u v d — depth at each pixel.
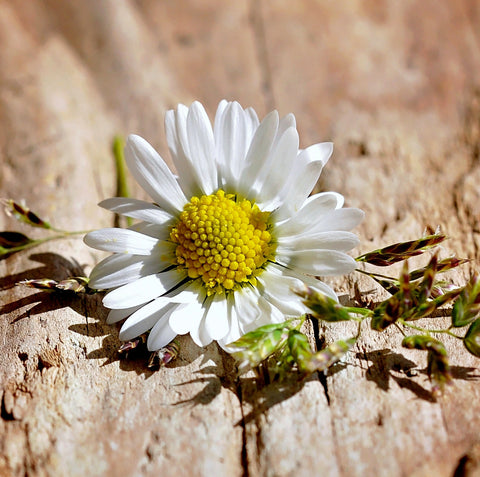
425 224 0.07
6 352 0.06
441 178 0.08
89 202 0.08
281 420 0.05
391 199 0.08
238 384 0.06
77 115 0.09
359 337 0.06
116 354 0.06
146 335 0.06
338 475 0.05
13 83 0.09
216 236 0.06
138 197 0.08
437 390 0.05
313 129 0.09
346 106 0.09
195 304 0.06
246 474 0.05
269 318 0.06
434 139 0.09
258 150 0.06
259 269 0.06
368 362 0.06
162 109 0.09
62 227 0.07
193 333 0.06
